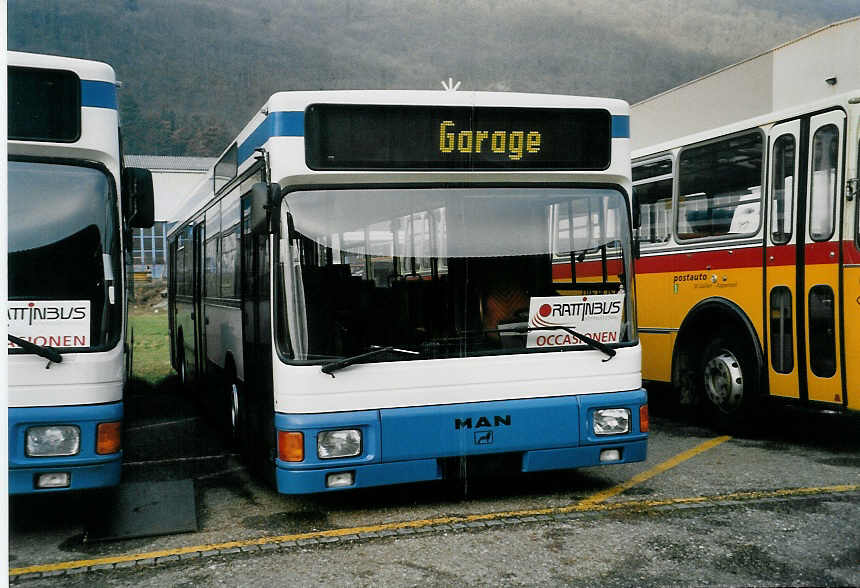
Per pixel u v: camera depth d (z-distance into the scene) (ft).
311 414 16.99
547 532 16.85
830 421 30.66
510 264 18.45
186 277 37.06
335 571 14.83
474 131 18.45
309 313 17.33
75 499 20.40
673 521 17.42
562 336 18.74
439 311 17.94
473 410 17.84
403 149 18.04
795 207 24.85
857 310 22.67
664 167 31.30
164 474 23.39
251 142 20.54
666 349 30.60
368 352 17.37
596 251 19.25
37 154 17.20
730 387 27.32
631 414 19.08
